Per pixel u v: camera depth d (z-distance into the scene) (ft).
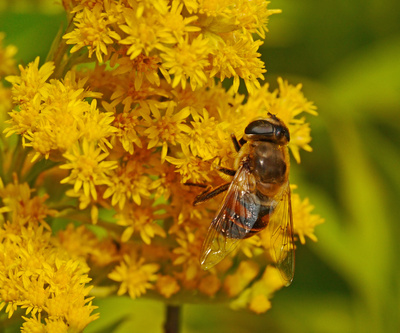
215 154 0.58
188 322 0.72
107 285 0.60
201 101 0.58
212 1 0.56
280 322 0.72
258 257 0.60
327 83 0.74
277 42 0.73
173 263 0.60
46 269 0.57
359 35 0.76
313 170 0.74
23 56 0.68
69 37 0.56
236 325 0.72
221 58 0.56
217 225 0.59
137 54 0.55
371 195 0.71
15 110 0.58
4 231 0.58
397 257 0.71
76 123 0.56
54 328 0.56
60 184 0.60
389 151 0.74
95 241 0.60
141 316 0.69
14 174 0.58
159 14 0.56
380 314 0.70
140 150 0.58
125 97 0.57
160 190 0.58
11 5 0.65
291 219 0.60
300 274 0.73
